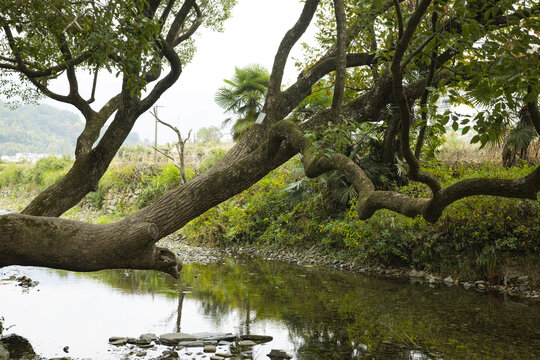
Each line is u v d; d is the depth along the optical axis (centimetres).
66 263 421
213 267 1057
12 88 704
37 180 3009
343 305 672
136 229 441
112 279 886
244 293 759
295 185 1249
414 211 287
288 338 509
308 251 1209
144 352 446
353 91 816
